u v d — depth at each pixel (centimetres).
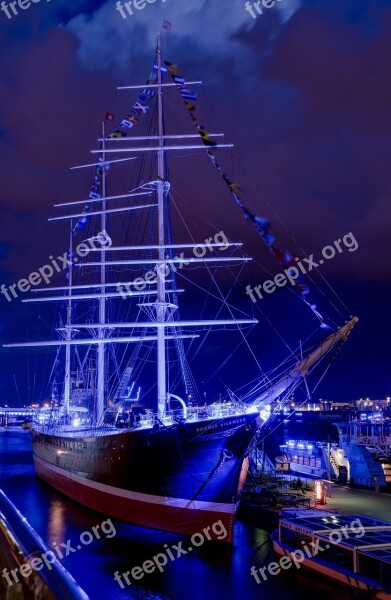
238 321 4228
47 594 276
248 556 3331
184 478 3650
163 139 4750
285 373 3697
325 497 4425
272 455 8756
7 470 8662
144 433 3762
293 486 4753
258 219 2211
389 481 4959
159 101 4809
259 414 3650
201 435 3547
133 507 3900
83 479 4725
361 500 4316
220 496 3609
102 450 4297
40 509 4719
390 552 2567
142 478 3806
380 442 5556
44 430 6912
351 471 5175
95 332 6203
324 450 5731
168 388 4741
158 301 4462
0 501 484
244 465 3872
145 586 2909
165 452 3653
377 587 2430
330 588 2736
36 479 7150
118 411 4912
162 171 4678
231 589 2822
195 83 4206
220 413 3916
